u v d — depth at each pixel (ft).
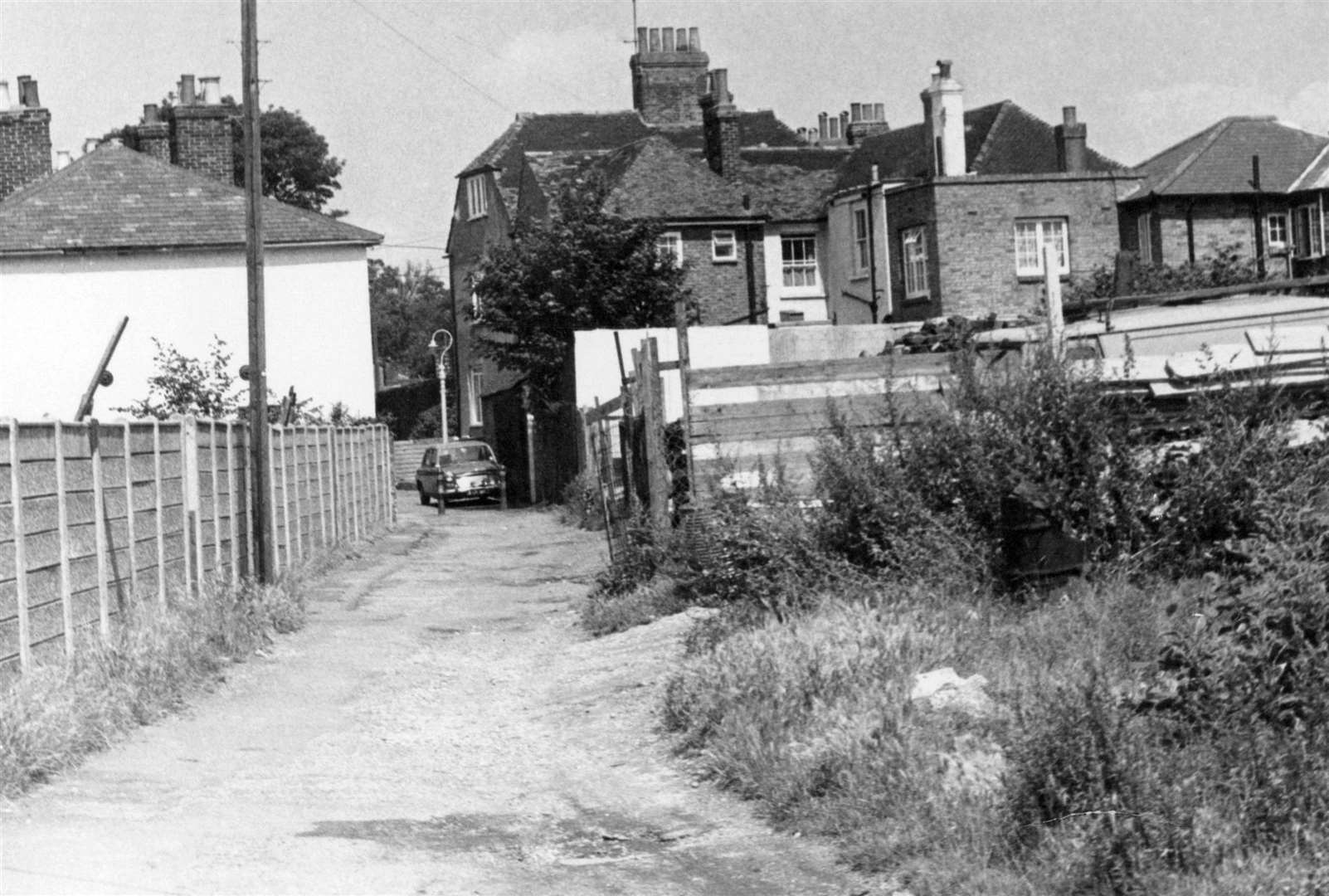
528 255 154.71
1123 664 37.42
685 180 172.35
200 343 146.30
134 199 147.23
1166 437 49.14
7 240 141.49
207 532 66.44
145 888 27.25
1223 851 24.70
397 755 41.93
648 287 153.28
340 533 106.73
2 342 142.72
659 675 48.96
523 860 30.30
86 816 33.42
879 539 51.60
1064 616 42.24
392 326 370.12
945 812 28.66
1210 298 73.20
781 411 62.23
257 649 59.41
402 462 212.84
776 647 41.96
